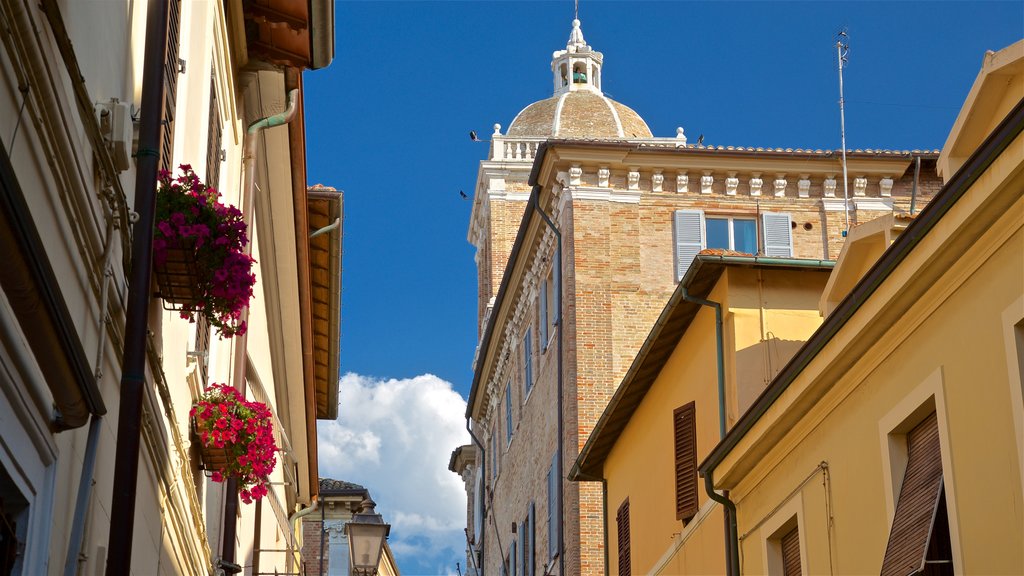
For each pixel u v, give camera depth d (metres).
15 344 6.33
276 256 21.92
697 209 34.03
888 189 34.50
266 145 18.80
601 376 32.31
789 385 13.55
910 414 11.35
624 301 33.03
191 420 13.52
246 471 13.67
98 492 9.13
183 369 12.96
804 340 17.05
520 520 39.94
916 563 10.66
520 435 40.75
